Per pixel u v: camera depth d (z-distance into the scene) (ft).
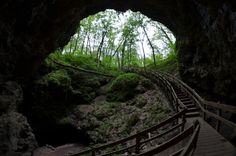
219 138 29.84
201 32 61.67
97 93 90.07
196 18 61.77
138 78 85.35
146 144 45.91
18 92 55.67
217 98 60.70
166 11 76.74
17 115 51.83
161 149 16.92
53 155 63.46
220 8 45.16
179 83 73.15
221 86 56.08
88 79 93.35
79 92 84.02
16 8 46.60
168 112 60.85
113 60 181.16
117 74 105.70
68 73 90.99
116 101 81.87
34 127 74.38
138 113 68.80
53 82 78.07
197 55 67.51
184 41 74.69
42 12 53.88
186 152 13.92
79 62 106.11
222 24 46.39
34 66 64.90
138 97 78.07
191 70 71.82
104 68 119.75
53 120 75.51
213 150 25.22
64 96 79.87
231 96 52.60
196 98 55.11
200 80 67.82
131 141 56.34
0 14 43.34
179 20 72.74
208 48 59.93
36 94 74.08
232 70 49.11
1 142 43.04
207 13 51.93
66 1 56.95
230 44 46.09
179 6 66.33
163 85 74.02
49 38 62.69
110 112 76.59
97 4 77.92
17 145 48.70
